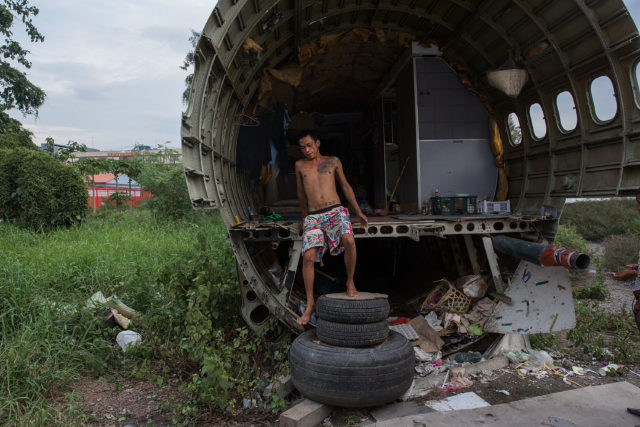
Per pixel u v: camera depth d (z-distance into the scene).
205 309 4.07
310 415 3.21
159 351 4.22
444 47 6.31
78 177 11.08
